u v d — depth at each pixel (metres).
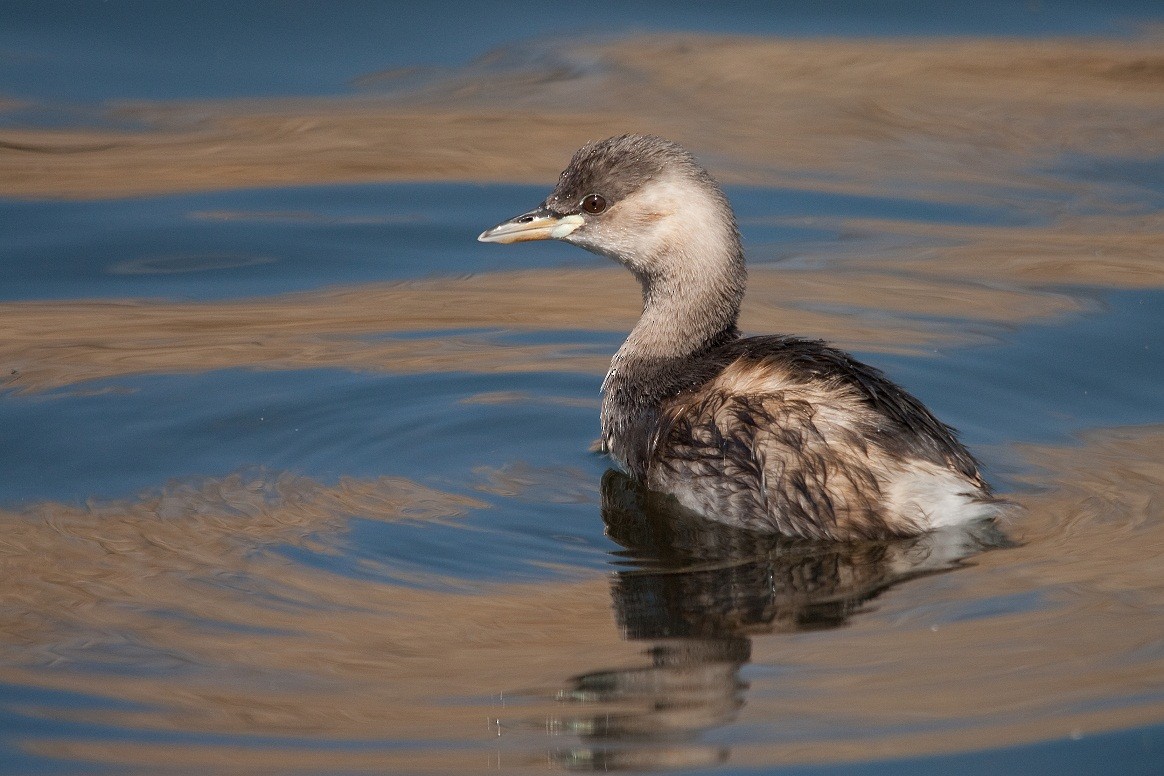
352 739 8.71
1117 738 8.48
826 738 8.61
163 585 10.52
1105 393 14.25
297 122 20.38
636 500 12.18
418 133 20.22
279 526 11.48
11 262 17.19
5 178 18.61
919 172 19.70
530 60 22.64
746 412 11.55
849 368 11.59
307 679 9.38
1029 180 19.47
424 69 22.30
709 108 21.22
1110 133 20.78
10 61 22.03
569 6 24.73
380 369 14.75
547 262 18.09
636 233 13.33
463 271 17.56
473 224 18.33
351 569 10.84
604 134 20.11
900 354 15.05
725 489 11.57
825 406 11.26
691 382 12.58
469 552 11.17
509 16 24.36
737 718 8.87
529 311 16.52
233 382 14.29
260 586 10.55
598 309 16.59
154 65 22.20
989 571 10.62
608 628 10.05
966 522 11.09
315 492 12.12
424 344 15.49
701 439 11.79
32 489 12.09
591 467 12.90
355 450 12.98
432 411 13.84
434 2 24.61
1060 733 8.57
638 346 13.39
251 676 9.41
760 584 10.62
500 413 13.84
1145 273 16.89
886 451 11.05
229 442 13.02
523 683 9.32
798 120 20.95
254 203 18.72
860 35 23.42
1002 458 12.78
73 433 13.08
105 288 16.78
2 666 9.47
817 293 16.59
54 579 10.60
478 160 19.53
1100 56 22.20
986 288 16.64
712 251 13.23
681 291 13.31
